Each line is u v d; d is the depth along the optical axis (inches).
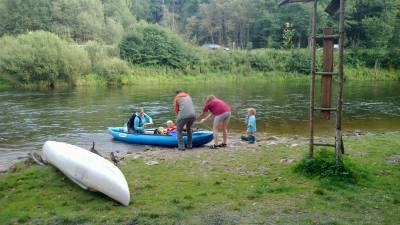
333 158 298.7
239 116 820.0
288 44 2957.7
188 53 2386.8
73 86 1707.7
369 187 270.2
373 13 2795.3
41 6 2898.6
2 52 1641.2
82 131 655.8
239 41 3526.1
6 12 2847.0
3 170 388.5
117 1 4047.7
